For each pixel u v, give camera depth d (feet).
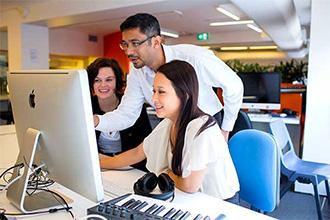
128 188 4.50
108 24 24.98
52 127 3.48
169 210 3.39
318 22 10.94
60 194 4.18
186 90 4.26
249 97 13.97
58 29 26.78
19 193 3.70
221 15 22.66
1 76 23.20
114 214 3.21
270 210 5.29
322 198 11.10
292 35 21.34
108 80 6.82
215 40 31.83
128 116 6.28
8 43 21.22
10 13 20.72
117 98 7.04
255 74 13.83
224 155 4.39
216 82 6.14
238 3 12.54
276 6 12.98
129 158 5.32
